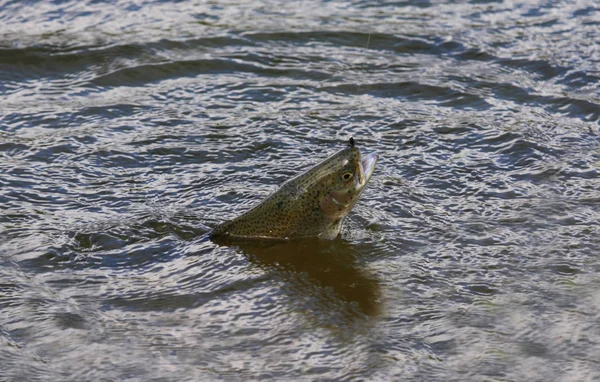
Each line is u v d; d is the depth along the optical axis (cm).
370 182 1536
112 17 2334
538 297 1173
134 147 1678
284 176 1571
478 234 1357
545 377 1002
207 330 1111
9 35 2195
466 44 2208
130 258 1297
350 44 2211
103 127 1769
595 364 1024
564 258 1277
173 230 1373
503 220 1402
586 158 1633
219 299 1187
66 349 1059
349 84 1994
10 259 1277
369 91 1967
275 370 1023
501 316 1131
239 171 1592
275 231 1347
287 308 1163
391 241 1338
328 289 1211
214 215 1423
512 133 1736
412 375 1009
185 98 1923
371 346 1068
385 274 1246
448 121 1806
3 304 1154
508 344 1068
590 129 1775
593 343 1066
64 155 1642
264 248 1326
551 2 2480
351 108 1873
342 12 2414
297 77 2031
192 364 1034
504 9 2442
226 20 2333
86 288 1209
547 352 1052
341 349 1066
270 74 2044
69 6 2400
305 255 1305
